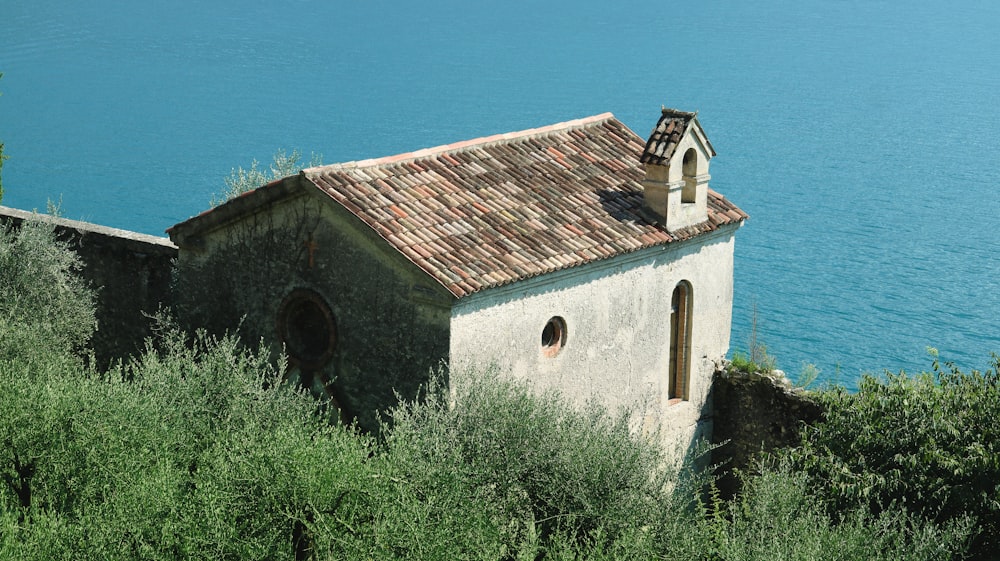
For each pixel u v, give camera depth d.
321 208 19.73
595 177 22.97
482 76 131.00
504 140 23.08
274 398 17.97
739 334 52.75
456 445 16.30
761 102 119.00
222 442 16.58
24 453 16.52
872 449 19.08
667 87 124.44
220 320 21.47
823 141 102.06
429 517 14.63
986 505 17.91
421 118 104.00
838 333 53.03
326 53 148.75
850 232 73.19
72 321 23.78
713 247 23.58
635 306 22.05
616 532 15.95
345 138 94.62
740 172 90.00
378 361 19.58
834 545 15.64
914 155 97.25
